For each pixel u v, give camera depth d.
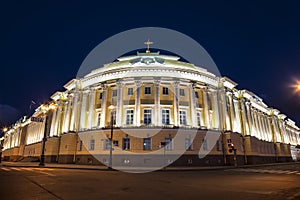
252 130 55.00
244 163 48.59
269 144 66.19
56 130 52.06
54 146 50.31
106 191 11.35
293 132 98.88
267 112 74.25
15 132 96.00
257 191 11.47
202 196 10.08
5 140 108.25
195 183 14.91
